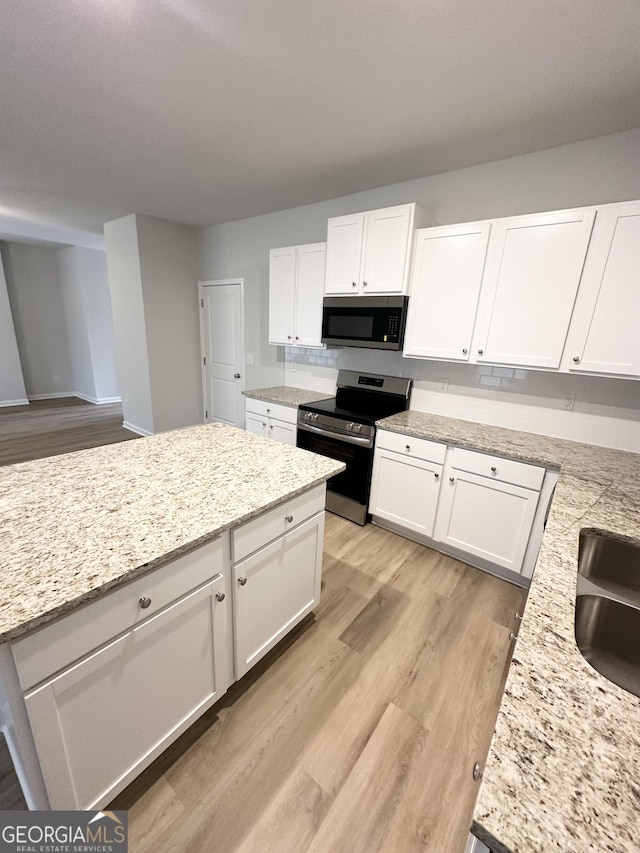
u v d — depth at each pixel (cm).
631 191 197
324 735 138
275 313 338
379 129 202
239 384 449
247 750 133
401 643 180
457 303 230
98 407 642
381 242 250
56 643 83
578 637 107
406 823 115
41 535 104
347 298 273
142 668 105
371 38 138
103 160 251
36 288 649
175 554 101
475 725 144
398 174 262
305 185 290
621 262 179
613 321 185
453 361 248
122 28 135
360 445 268
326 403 311
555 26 128
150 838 109
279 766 128
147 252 408
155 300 427
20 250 621
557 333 200
